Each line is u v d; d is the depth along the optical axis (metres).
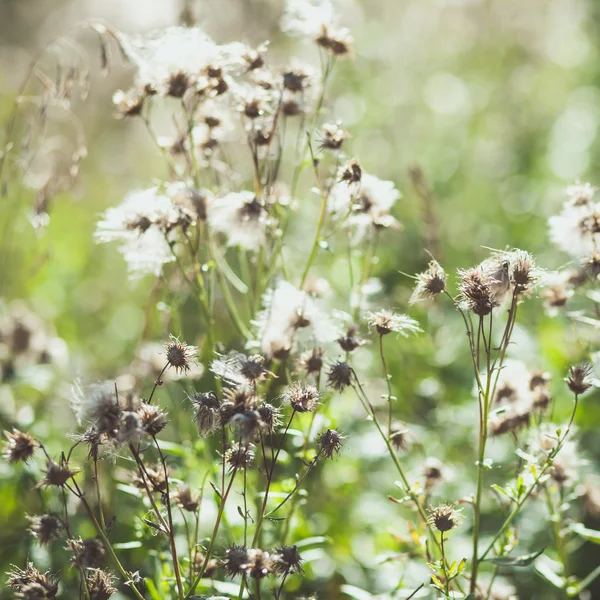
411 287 8.86
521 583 6.33
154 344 6.38
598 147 12.05
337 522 6.69
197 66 5.29
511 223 11.00
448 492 6.90
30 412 6.95
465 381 8.16
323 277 8.46
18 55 11.20
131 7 9.52
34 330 7.39
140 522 5.23
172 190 5.36
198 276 5.51
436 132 12.66
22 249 9.78
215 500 5.38
